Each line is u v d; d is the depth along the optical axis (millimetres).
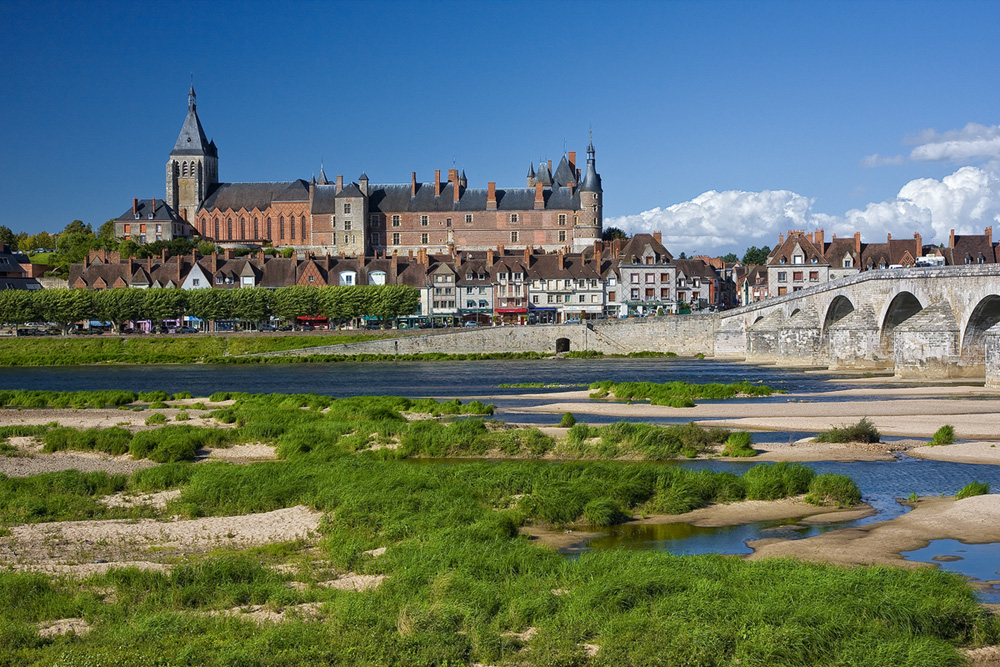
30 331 177625
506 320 192375
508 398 85875
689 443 52312
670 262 197250
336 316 178250
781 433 57781
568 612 24453
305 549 32469
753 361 135125
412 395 92125
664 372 116562
